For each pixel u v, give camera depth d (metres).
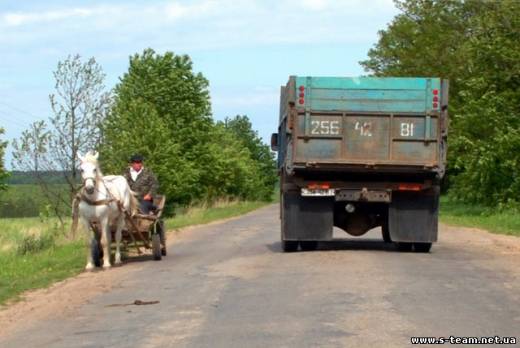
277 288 13.24
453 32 56.69
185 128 54.25
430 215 18.72
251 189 89.62
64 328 10.76
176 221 37.28
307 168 18.05
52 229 25.97
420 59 57.59
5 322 11.41
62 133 28.53
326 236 18.81
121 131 42.03
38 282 15.23
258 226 33.97
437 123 18.03
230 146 84.50
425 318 10.49
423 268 15.63
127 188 18.19
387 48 63.59
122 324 10.79
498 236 26.22
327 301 11.81
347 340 9.23
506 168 38.59
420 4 60.34
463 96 40.50
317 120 18.06
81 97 28.98
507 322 10.23
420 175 18.58
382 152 18.06
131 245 20.02
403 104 18.06
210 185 60.66
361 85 18.06
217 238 26.44
